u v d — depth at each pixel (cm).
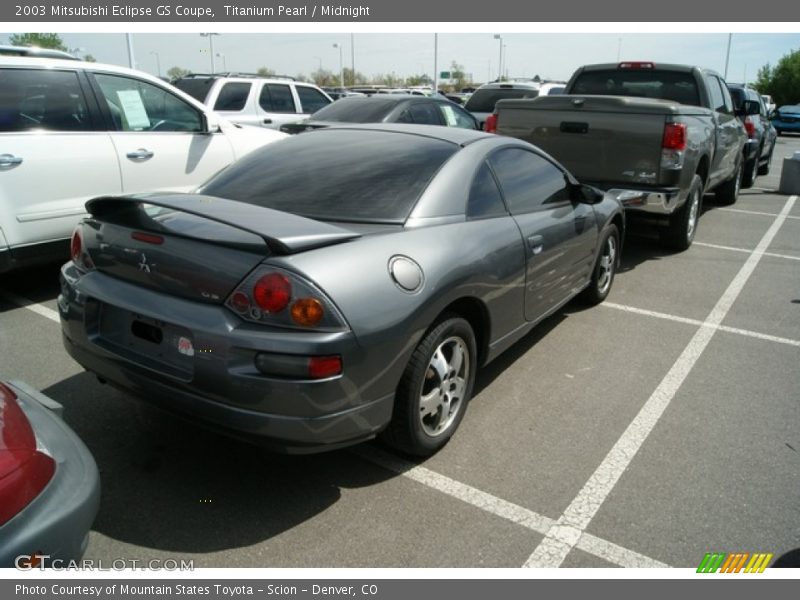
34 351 429
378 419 275
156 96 594
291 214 279
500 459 322
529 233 372
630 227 883
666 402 386
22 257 502
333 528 270
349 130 388
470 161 349
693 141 650
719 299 580
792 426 361
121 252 284
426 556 257
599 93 824
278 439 251
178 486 294
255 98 1105
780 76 5450
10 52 521
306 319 243
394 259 277
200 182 622
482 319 342
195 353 253
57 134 512
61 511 192
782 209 1045
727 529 276
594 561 256
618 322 516
